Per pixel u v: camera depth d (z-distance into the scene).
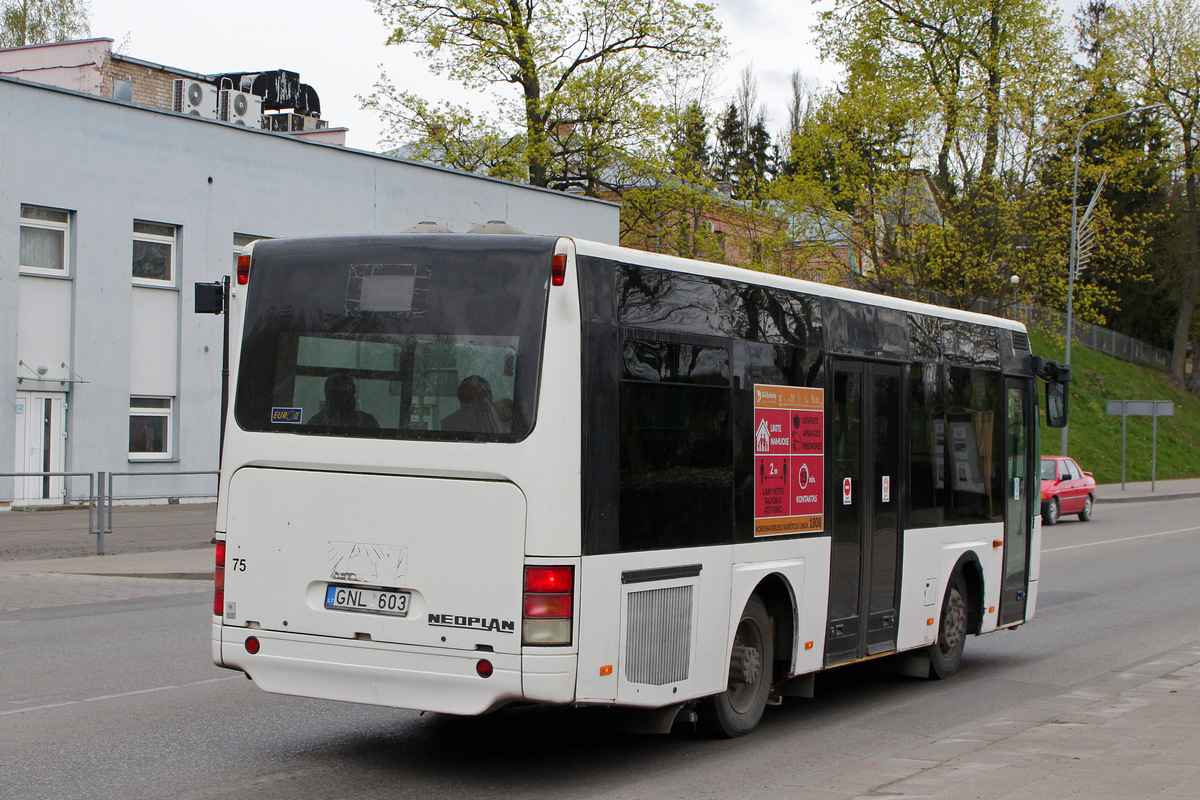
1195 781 6.18
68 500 18.53
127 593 15.02
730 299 7.51
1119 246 42.25
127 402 26.45
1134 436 52.97
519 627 6.14
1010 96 37.03
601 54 41.59
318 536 6.63
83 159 25.56
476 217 33.84
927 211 37.88
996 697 9.77
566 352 6.26
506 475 6.21
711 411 7.24
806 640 8.16
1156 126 58.69
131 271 26.48
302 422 6.73
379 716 8.32
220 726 7.90
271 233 29.05
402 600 6.42
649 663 6.68
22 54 37.22
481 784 6.62
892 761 6.95
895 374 9.38
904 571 9.45
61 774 6.59
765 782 6.78
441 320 6.49
